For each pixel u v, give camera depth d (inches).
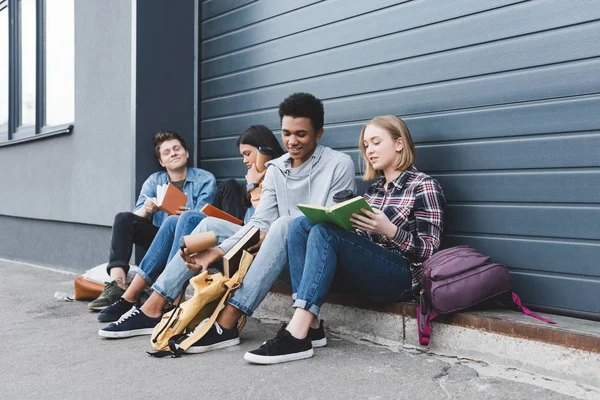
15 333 130.7
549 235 109.4
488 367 97.9
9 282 213.2
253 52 175.0
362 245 105.1
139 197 169.3
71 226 233.6
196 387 90.7
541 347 92.7
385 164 117.7
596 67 103.7
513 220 114.4
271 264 110.7
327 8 152.5
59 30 251.3
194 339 108.8
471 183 121.0
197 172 171.8
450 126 124.9
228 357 106.3
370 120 130.6
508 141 115.3
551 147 109.3
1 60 313.7
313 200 120.9
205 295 110.2
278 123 167.2
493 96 117.9
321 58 154.0
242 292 111.1
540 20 110.9
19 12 296.8
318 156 122.1
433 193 109.9
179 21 192.4
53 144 240.4
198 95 195.0
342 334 122.8
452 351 104.4
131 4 188.1
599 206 103.0
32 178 260.2
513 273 114.4
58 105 249.4
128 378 96.2
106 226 209.8
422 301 104.0
